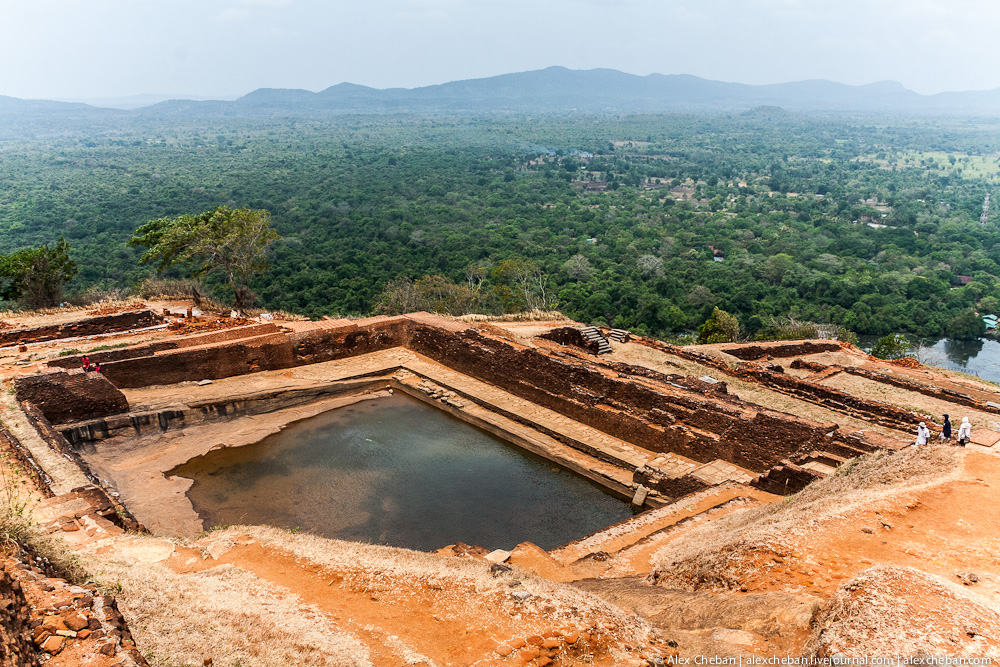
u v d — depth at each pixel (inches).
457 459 906.1
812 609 325.4
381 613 366.0
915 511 467.5
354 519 724.7
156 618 328.2
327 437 970.7
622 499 810.2
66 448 767.7
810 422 762.8
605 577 521.3
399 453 919.0
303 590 396.8
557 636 334.6
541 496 803.4
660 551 575.2
